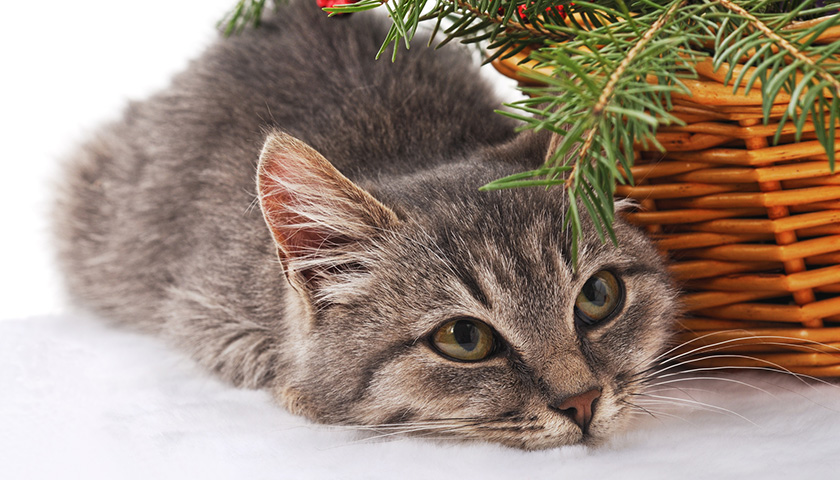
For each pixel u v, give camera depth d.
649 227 0.46
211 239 0.52
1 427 0.43
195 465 0.40
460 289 0.42
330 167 0.43
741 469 0.38
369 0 0.41
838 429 0.41
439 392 0.42
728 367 0.45
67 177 0.61
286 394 0.46
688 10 0.39
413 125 0.51
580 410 0.41
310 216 0.44
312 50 0.55
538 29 0.43
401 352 0.43
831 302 0.43
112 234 0.58
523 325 0.42
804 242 0.43
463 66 0.56
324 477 0.39
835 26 0.39
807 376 0.45
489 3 0.42
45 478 0.40
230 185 0.52
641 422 0.43
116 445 0.42
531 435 0.41
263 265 0.49
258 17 0.56
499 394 0.42
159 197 0.55
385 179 0.48
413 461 0.40
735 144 0.43
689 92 0.37
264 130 0.47
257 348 0.48
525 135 0.48
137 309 0.56
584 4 0.39
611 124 0.38
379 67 0.54
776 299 0.45
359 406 0.43
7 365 0.49
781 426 0.41
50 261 0.62
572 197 0.36
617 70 0.36
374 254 0.44
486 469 0.40
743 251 0.44
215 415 0.45
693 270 0.45
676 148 0.43
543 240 0.43
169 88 0.58
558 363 0.41
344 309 0.44
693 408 0.44
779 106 0.41
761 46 0.38
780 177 0.42
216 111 0.54
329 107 0.52
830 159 0.36
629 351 0.43
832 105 0.36
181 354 0.51
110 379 0.49
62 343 0.53
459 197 0.44
